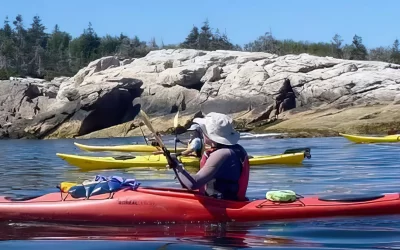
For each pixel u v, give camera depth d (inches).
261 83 1477.6
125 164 569.0
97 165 572.1
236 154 245.6
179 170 240.5
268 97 1428.4
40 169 573.6
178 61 1749.5
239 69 1549.0
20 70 2792.8
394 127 1111.0
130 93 1598.2
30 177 492.1
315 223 239.5
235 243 208.1
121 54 2942.9
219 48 3174.2
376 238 213.8
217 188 245.9
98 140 1277.1
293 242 208.8
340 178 439.8
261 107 1400.1
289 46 2896.2
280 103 1417.3
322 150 763.4
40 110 1632.6
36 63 3021.7
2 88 1685.5
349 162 578.9
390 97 1336.1
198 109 1494.8
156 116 1541.6
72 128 1488.7
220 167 241.6
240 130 1291.8
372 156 643.5
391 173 465.1
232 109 1453.0
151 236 220.1
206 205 240.4
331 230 226.4
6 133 1512.1
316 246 202.7
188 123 1393.9
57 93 1748.3
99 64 1835.6
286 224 237.8
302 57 1601.9
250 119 1376.7
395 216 249.6
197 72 1624.0
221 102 1470.2
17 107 1640.0
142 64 1771.7
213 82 1577.3
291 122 1258.6
